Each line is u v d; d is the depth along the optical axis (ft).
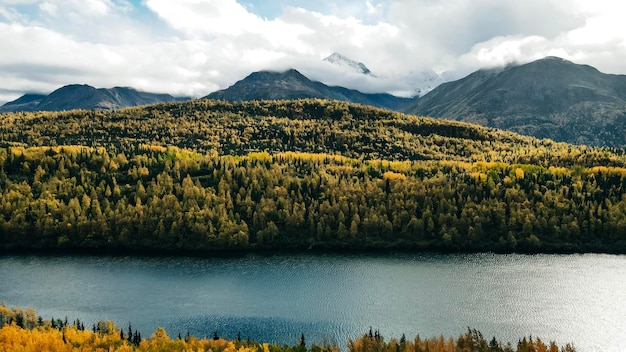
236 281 609.42
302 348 391.45
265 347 386.11
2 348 361.71
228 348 382.22
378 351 384.47
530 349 384.88
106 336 400.26
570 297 547.49
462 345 388.98
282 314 504.02
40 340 379.14
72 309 513.04
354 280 610.65
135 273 641.81
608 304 526.98
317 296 555.28
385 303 533.14
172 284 596.70
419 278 619.67
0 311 451.53
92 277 622.54
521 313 505.25
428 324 479.41
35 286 585.22
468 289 574.15
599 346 434.71
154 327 469.98
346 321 485.15
